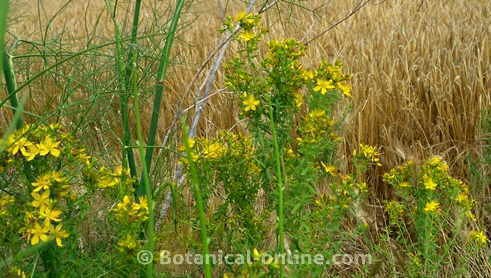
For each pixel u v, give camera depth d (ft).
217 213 7.02
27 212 5.40
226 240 7.36
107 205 7.16
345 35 20.79
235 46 18.24
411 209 8.87
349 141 13.98
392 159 13.00
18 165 5.88
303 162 6.31
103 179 6.23
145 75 8.25
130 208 5.80
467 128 14.44
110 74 8.36
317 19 22.20
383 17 23.35
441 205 9.70
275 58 6.49
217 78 17.02
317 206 7.04
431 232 7.88
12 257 5.16
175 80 16.78
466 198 7.85
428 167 7.82
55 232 5.44
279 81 6.53
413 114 14.10
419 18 22.94
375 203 12.28
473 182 11.87
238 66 6.73
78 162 6.18
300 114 13.33
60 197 5.78
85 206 6.01
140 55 8.25
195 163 6.76
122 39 7.49
